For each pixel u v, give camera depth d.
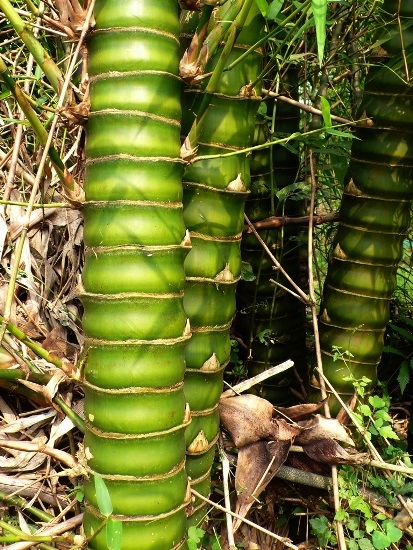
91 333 0.48
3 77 0.43
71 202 0.48
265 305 0.86
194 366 0.58
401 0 0.66
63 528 0.54
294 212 0.91
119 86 0.46
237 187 0.56
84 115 0.47
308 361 1.02
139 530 0.48
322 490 0.70
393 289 0.73
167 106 0.47
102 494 0.42
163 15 0.46
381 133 0.68
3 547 0.48
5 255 0.77
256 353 0.88
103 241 0.46
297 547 0.61
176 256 0.48
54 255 0.80
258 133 0.84
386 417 0.68
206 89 0.48
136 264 0.46
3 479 0.64
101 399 0.48
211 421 0.60
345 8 0.89
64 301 0.76
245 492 0.64
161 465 0.48
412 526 0.69
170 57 0.47
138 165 0.46
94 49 0.47
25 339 0.47
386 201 0.69
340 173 0.89
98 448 0.48
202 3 0.51
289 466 0.70
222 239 0.57
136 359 0.47
